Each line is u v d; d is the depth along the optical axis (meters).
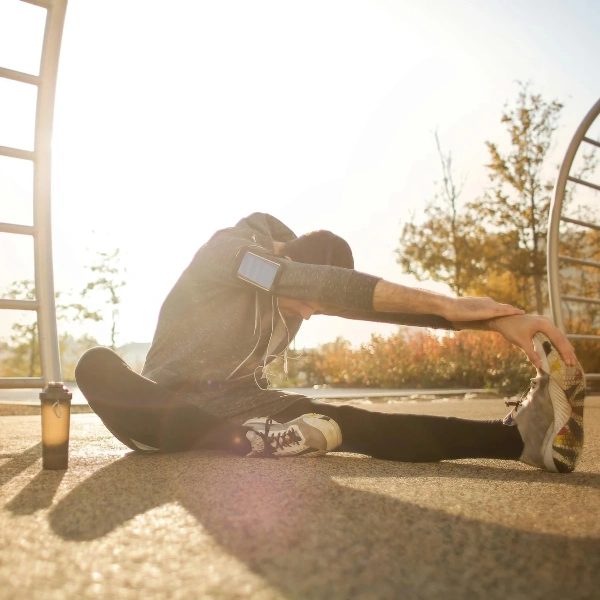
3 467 1.76
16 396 7.95
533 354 1.64
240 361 1.97
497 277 15.68
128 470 1.63
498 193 15.36
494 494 1.28
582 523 1.03
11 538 0.95
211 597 0.69
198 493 1.26
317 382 12.80
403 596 0.70
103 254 14.36
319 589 0.71
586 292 12.16
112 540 0.92
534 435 1.65
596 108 4.25
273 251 2.01
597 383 8.91
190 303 2.00
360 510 1.10
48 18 2.71
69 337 14.62
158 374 1.97
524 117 15.19
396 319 1.95
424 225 16.28
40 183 2.73
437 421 1.81
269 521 1.02
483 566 0.80
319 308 1.94
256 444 1.85
